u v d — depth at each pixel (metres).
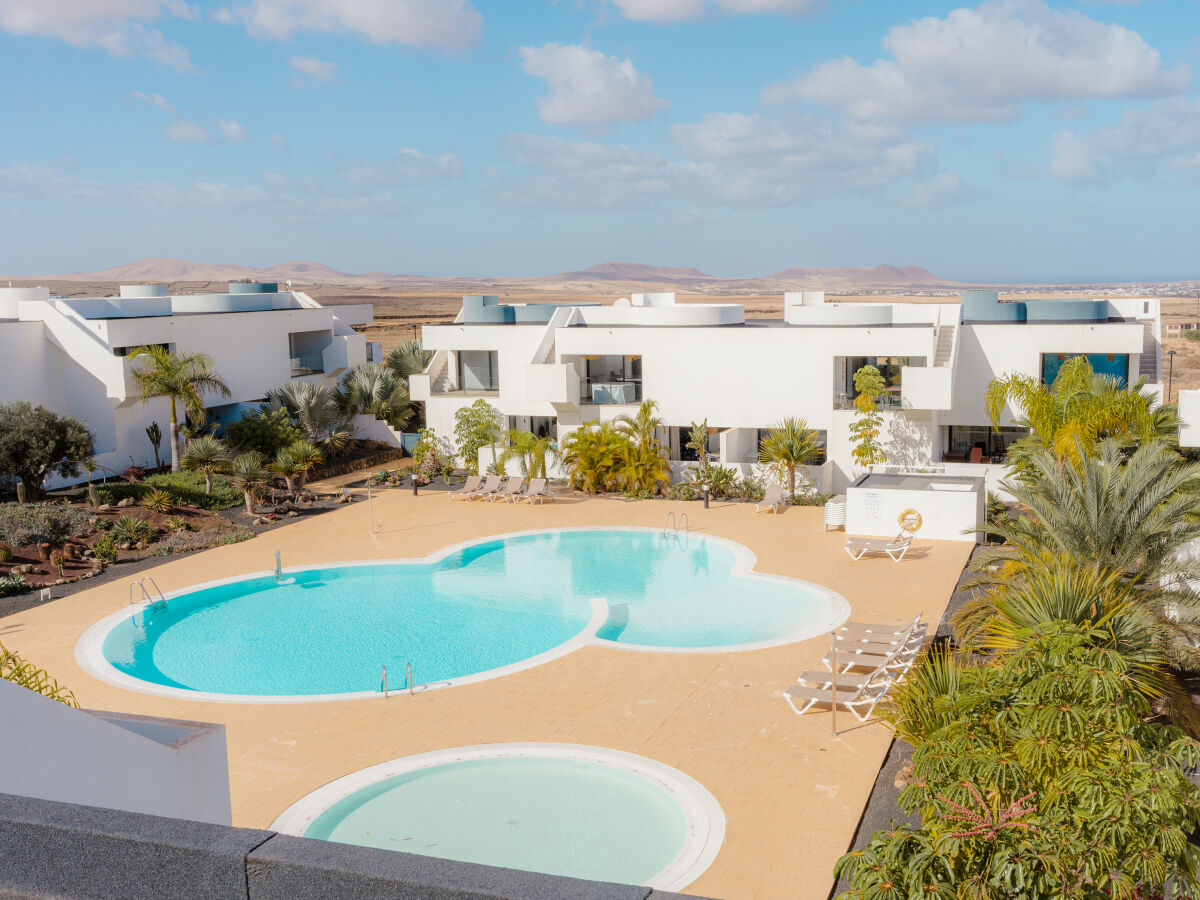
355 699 17.78
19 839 3.80
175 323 37.59
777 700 17.12
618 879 11.87
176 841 3.60
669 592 24.17
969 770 8.10
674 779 14.30
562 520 31.16
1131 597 15.45
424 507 33.56
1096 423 24.03
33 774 6.24
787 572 24.92
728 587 24.34
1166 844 7.34
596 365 39.69
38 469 30.42
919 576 24.11
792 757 14.94
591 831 13.09
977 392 33.84
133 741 7.20
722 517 31.12
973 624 16.53
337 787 14.38
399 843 12.86
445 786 14.46
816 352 33.50
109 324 34.91
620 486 35.56
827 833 12.70
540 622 22.31
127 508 30.42
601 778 14.61
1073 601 12.55
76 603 23.72
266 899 3.53
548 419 39.50
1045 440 26.05
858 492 27.91
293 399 40.31
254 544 29.08
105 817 3.81
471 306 41.03
